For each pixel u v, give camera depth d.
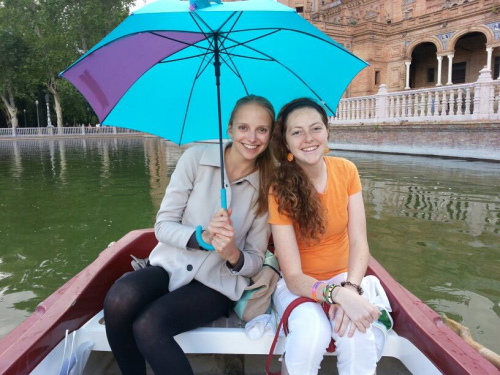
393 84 32.56
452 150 12.38
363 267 1.89
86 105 50.44
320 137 1.82
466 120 12.13
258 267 1.98
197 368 2.10
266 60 1.96
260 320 1.86
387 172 9.62
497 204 6.13
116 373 2.00
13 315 3.05
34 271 3.87
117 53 1.69
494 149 11.10
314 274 2.00
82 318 2.00
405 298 2.02
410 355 1.79
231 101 2.14
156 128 2.05
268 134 1.87
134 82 1.81
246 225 2.01
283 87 2.09
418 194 6.96
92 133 44.69
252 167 2.02
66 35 38.62
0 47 36.81
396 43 32.00
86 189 8.30
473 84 11.83
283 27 1.43
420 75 34.12
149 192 7.81
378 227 5.04
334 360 2.12
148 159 15.29
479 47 30.00
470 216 5.48
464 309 3.02
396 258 4.02
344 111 17.34
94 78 1.69
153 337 1.59
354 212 2.03
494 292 3.28
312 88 2.02
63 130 42.94
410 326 1.81
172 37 1.71
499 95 11.33
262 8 1.36
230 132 1.93
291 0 38.81
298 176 1.87
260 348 1.84
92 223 5.53
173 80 2.01
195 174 2.00
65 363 1.72
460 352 1.53
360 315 1.61
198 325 1.83
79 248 4.51
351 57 1.85
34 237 4.91
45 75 40.00
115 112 1.93
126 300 1.65
